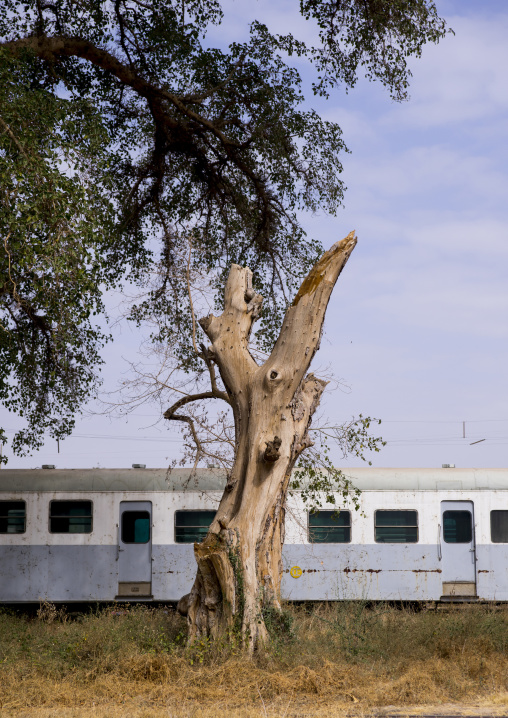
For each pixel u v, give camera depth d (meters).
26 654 10.96
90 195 11.50
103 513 16.98
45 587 16.70
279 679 9.38
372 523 16.94
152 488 17.08
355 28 15.98
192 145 16.94
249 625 10.60
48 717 8.07
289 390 11.51
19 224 10.58
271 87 16.69
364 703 8.77
